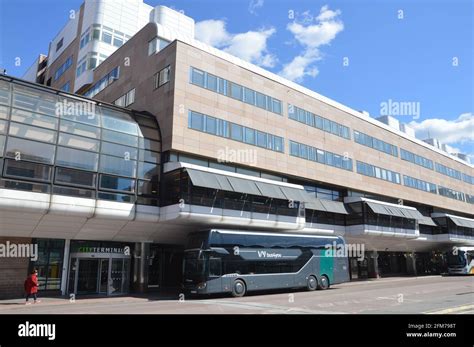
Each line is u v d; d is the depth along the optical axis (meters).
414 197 49.69
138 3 49.62
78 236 24.12
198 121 27.59
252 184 28.47
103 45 44.78
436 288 25.47
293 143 34.50
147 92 29.77
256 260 23.91
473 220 59.22
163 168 26.25
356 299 18.91
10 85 21.08
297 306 16.27
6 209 19.66
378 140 45.81
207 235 22.53
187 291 22.34
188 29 44.44
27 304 19.39
